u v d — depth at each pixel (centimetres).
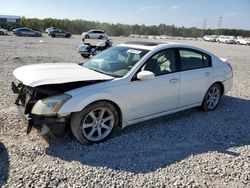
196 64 561
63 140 422
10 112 525
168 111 512
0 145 397
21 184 311
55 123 378
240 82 976
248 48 3878
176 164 372
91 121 416
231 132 498
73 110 384
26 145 401
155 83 471
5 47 1934
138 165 365
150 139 447
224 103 682
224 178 345
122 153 395
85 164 361
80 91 396
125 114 443
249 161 391
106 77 432
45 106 378
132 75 445
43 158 370
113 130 438
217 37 6222
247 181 341
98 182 324
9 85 746
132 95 443
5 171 335
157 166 365
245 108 648
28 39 3222
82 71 454
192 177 344
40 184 313
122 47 533
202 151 416
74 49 2055
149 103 471
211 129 507
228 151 420
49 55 1540
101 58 523
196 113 593
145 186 321
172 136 465
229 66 641
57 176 329
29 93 404
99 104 411
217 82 605
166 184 327
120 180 330
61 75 413
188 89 534
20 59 1293
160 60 492
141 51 489
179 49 528
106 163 366
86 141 410
